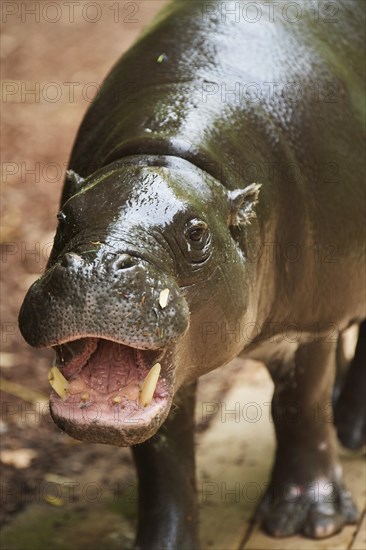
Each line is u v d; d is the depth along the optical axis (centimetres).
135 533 1184
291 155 1067
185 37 1087
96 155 1031
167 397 864
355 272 1141
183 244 879
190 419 1100
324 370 1172
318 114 1100
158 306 816
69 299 799
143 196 877
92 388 841
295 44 1118
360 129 1145
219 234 923
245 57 1082
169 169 920
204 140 984
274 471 1214
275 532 1180
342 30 1181
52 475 1305
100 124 1079
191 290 895
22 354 1552
